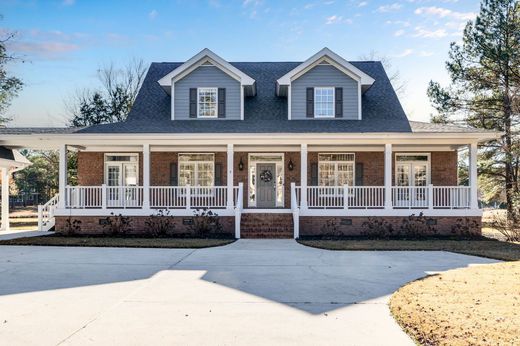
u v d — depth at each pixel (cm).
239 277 891
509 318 573
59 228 1778
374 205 1970
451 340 495
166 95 2242
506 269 956
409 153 2061
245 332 541
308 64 2003
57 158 4369
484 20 2562
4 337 521
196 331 544
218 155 2089
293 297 720
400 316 596
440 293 721
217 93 2044
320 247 1370
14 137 1698
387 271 957
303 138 1717
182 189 2080
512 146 2533
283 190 2069
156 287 797
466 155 2988
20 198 5591
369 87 2100
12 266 1020
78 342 503
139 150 2095
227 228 1759
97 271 958
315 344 499
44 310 640
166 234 1727
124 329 551
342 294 741
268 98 2191
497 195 2864
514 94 2492
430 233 1728
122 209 1772
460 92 2694
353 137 1688
